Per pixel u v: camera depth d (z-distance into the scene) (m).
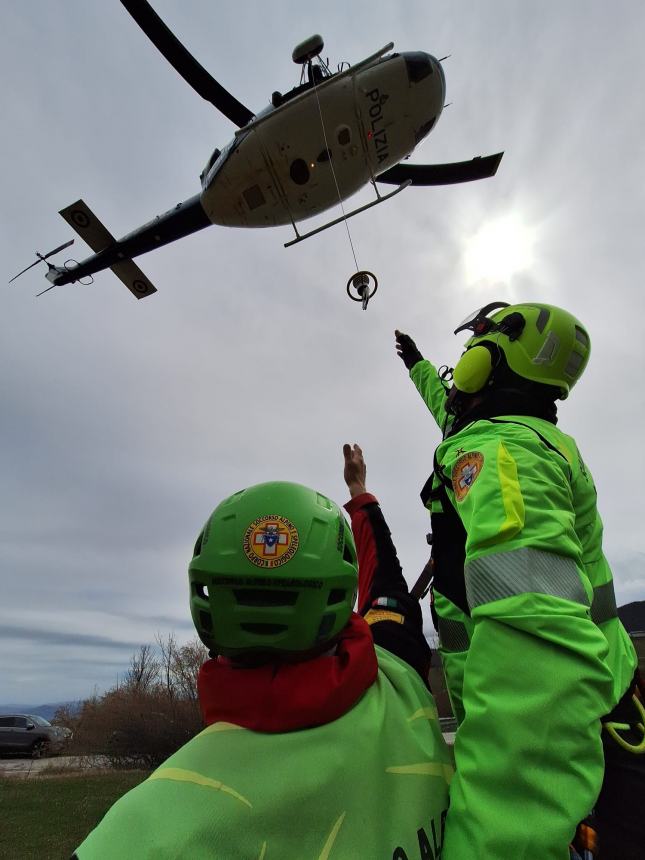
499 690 0.92
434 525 1.49
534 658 0.92
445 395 2.33
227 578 0.98
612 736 1.23
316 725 0.92
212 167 7.88
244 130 7.28
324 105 6.90
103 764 17.36
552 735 0.86
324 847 0.81
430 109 7.30
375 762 0.92
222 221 8.34
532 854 0.81
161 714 19.20
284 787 0.83
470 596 1.07
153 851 0.74
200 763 0.86
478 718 0.92
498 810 0.85
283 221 8.05
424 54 7.10
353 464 1.91
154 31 7.39
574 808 0.84
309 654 0.99
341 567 1.02
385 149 7.35
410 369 2.63
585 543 1.44
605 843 1.20
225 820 0.79
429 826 0.93
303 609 0.96
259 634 0.98
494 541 1.05
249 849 0.78
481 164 8.98
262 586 0.97
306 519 1.04
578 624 0.94
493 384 1.65
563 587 1.01
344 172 7.41
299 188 7.48
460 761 0.93
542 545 1.03
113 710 20.14
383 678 1.10
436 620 1.47
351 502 1.78
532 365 1.61
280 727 0.90
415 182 9.40
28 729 18.81
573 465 1.43
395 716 1.02
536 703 0.88
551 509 1.10
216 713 0.95
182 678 22.02
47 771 15.37
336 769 0.87
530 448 1.26
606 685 0.93
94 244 10.05
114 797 9.94
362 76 6.84
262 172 7.41
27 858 6.42
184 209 8.98
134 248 9.88
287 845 0.80
